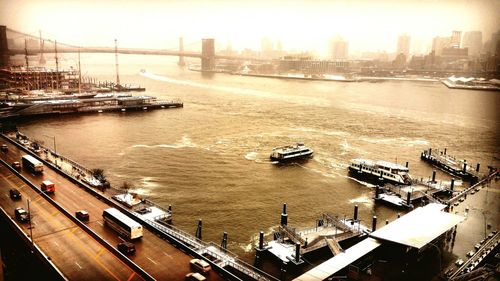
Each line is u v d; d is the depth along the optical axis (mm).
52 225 90812
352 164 156000
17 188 114250
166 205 118500
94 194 110688
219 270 75312
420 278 83000
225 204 121375
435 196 131125
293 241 96312
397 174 144375
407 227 94312
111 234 87125
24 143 172000
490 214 117250
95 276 71062
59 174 128000
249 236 102500
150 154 171625
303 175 151250
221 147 187875
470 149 196625
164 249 82312
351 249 86250
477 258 90750
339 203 125938
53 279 73375
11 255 89250
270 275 81750
